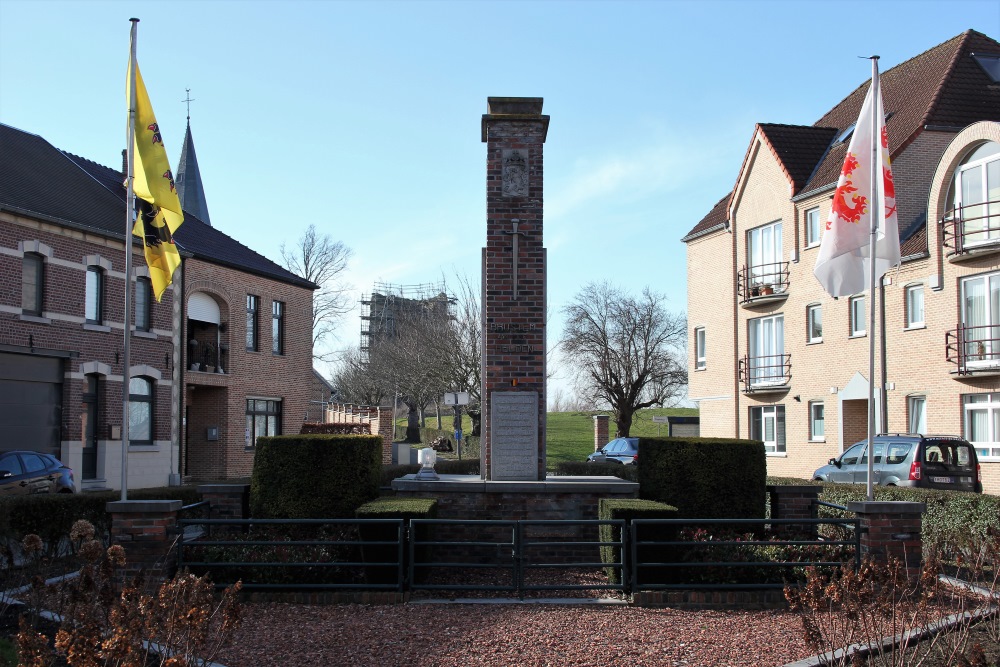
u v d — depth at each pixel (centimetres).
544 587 905
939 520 1293
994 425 2231
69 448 2406
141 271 2717
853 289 1103
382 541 906
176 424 2847
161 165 1167
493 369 1191
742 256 3247
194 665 618
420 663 697
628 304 5047
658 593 895
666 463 1147
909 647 733
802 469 2941
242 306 3303
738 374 3275
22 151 2695
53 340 2366
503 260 1208
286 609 870
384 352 5484
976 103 2675
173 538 910
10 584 916
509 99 1230
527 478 1171
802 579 937
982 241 2266
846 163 1107
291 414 3622
